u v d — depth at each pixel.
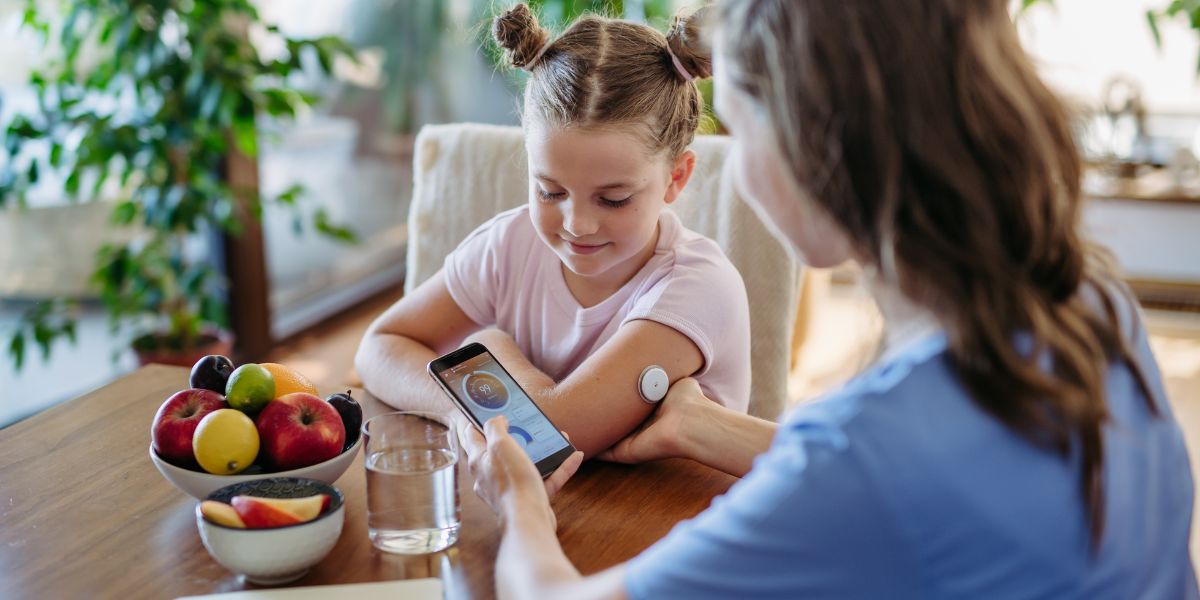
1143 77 4.09
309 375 2.89
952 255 0.63
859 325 0.74
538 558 0.78
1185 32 4.01
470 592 0.85
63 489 1.01
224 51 2.15
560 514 0.98
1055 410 0.62
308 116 3.05
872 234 0.65
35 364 2.37
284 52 2.25
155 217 2.20
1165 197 3.70
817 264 0.74
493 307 1.36
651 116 1.08
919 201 0.64
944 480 0.60
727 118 0.73
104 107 2.30
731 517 0.64
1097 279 0.74
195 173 2.25
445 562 0.89
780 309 1.45
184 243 2.57
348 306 3.45
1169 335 3.54
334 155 3.25
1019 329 0.63
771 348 1.46
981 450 0.62
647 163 1.10
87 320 2.51
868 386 0.64
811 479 0.61
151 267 2.37
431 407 1.19
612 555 0.91
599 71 1.07
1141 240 3.82
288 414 0.93
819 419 0.64
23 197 2.15
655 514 0.99
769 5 0.66
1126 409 0.70
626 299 1.25
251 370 0.94
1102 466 0.64
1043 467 0.62
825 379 3.00
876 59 0.62
